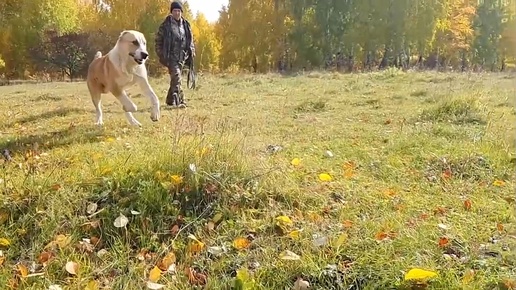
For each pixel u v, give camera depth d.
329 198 2.71
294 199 2.65
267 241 2.23
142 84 5.26
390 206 2.61
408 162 3.51
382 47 33.22
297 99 8.09
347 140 4.29
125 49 5.06
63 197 2.52
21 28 24.11
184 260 2.14
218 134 3.46
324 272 1.94
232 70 30.91
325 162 3.46
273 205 2.59
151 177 2.72
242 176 2.79
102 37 29.98
